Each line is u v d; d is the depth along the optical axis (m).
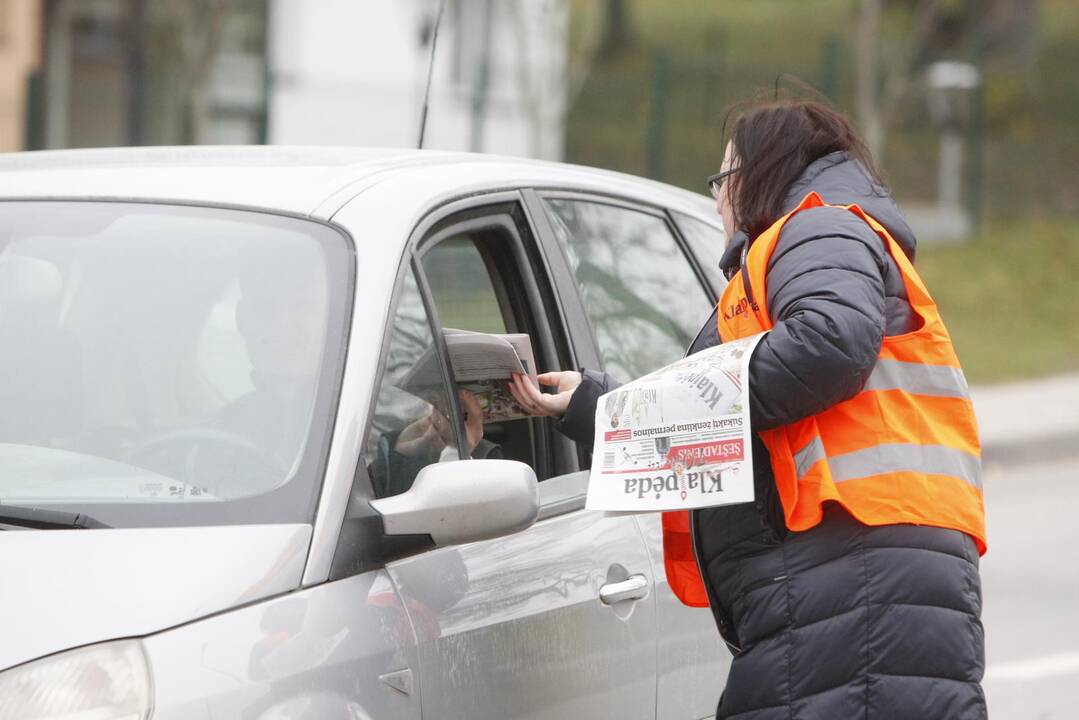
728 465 8.70
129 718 7.10
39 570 7.57
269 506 8.16
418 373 9.26
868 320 8.63
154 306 9.12
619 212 12.24
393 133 57.09
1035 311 55.69
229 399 8.68
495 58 57.62
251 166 10.17
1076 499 32.47
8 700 7.05
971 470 9.09
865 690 8.70
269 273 9.09
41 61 56.91
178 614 7.48
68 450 8.57
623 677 10.34
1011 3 86.38
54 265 9.42
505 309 10.69
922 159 75.94
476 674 8.88
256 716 7.44
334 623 7.95
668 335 12.26
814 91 10.46
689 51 99.19
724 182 10.08
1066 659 20.75
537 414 10.11
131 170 10.20
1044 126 79.25
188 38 56.97
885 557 8.74
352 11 57.47
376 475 8.61
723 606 9.32
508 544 9.59
